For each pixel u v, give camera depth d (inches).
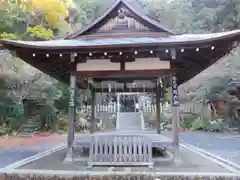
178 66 267.0
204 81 736.3
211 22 938.7
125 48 225.8
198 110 779.4
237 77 681.6
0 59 564.1
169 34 274.8
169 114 790.5
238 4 877.2
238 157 286.0
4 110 615.5
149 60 258.1
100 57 259.8
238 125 697.0
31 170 199.2
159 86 390.3
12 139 515.2
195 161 248.4
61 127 714.8
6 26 649.0
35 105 702.5
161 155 283.7
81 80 322.0
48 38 713.6
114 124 738.8
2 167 230.5
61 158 267.4
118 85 405.4
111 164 213.0
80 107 787.4
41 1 761.0
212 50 225.9
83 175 177.2
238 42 210.2
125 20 281.7
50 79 679.1
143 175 175.0
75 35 283.9
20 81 600.4
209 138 524.1
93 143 221.0
